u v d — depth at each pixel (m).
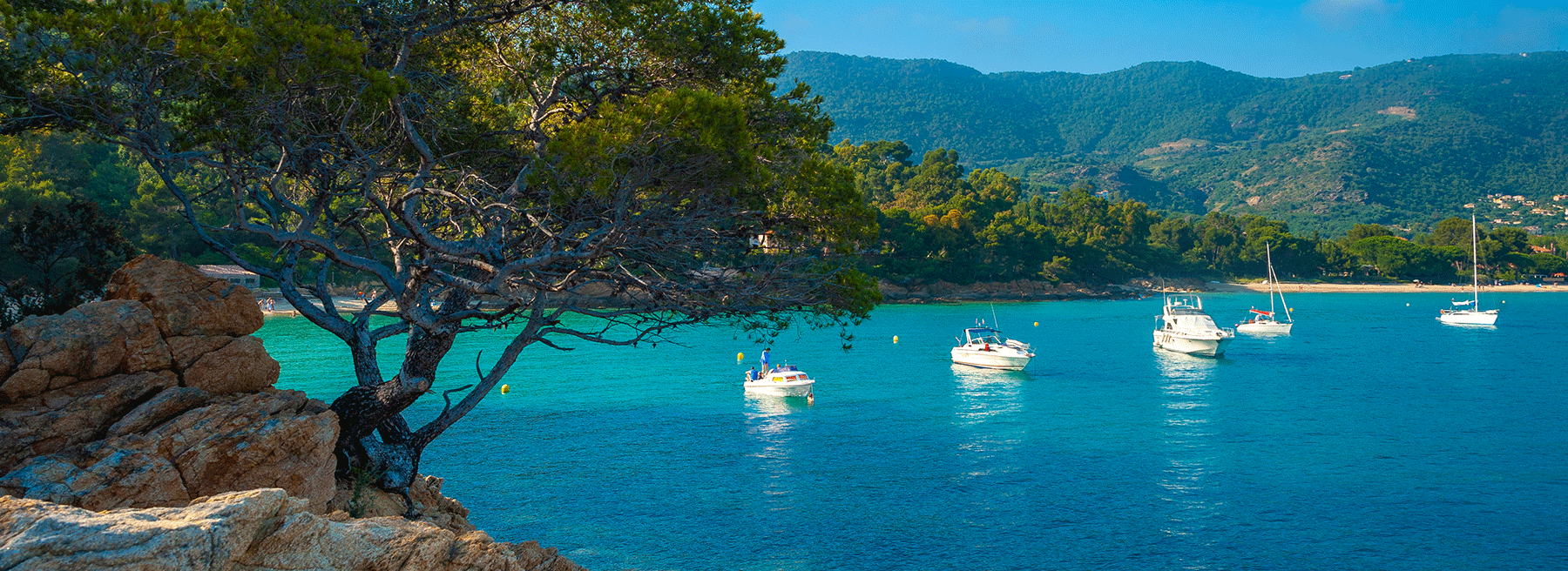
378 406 12.01
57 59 10.09
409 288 11.32
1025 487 28.97
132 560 5.53
